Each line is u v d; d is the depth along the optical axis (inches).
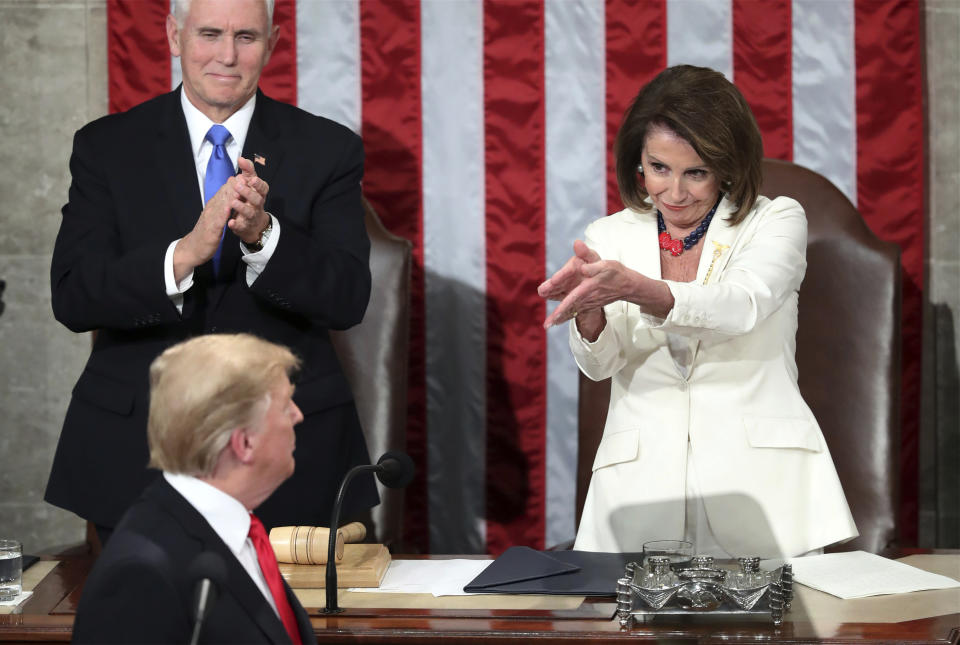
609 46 536.1
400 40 537.6
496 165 540.7
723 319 334.6
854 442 462.0
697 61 536.4
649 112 349.4
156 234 370.3
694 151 344.5
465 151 540.7
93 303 353.1
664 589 288.5
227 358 221.8
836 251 471.5
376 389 487.5
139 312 349.1
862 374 464.8
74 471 362.0
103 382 364.2
